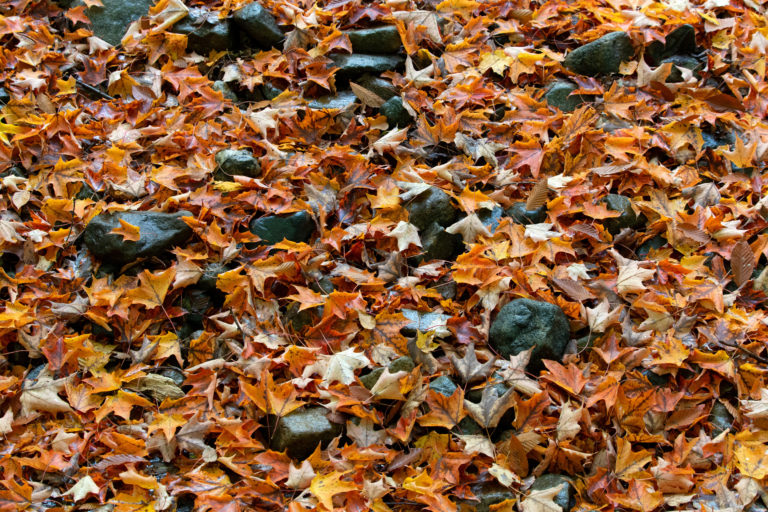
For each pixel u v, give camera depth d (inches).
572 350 95.6
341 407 86.9
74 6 138.3
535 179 114.5
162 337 94.9
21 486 77.9
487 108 125.3
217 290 100.6
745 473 82.4
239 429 84.9
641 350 93.1
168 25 132.3
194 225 103.2
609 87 130.8
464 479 82.6
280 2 135.2
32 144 114.3
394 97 125.8
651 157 120.4
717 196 112.1
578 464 82.9
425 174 114.0
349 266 102.8
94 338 96.4
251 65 132.4
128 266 100.9
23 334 93.4
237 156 112.5
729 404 90.6
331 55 131.5
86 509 78.3
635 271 100.7
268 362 90.7
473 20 137.9
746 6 146.9
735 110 126.0
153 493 80.0
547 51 133.3
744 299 102.8
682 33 133.4
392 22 135.0
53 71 128.0
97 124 119.3
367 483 79.0
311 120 121.9
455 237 108.5
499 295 99.5
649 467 84.7
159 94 126.9
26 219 108.6
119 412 87.0
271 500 78.8
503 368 91.2
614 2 141.0
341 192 112.3
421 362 93.6
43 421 87.9
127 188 108.3
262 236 104.9
